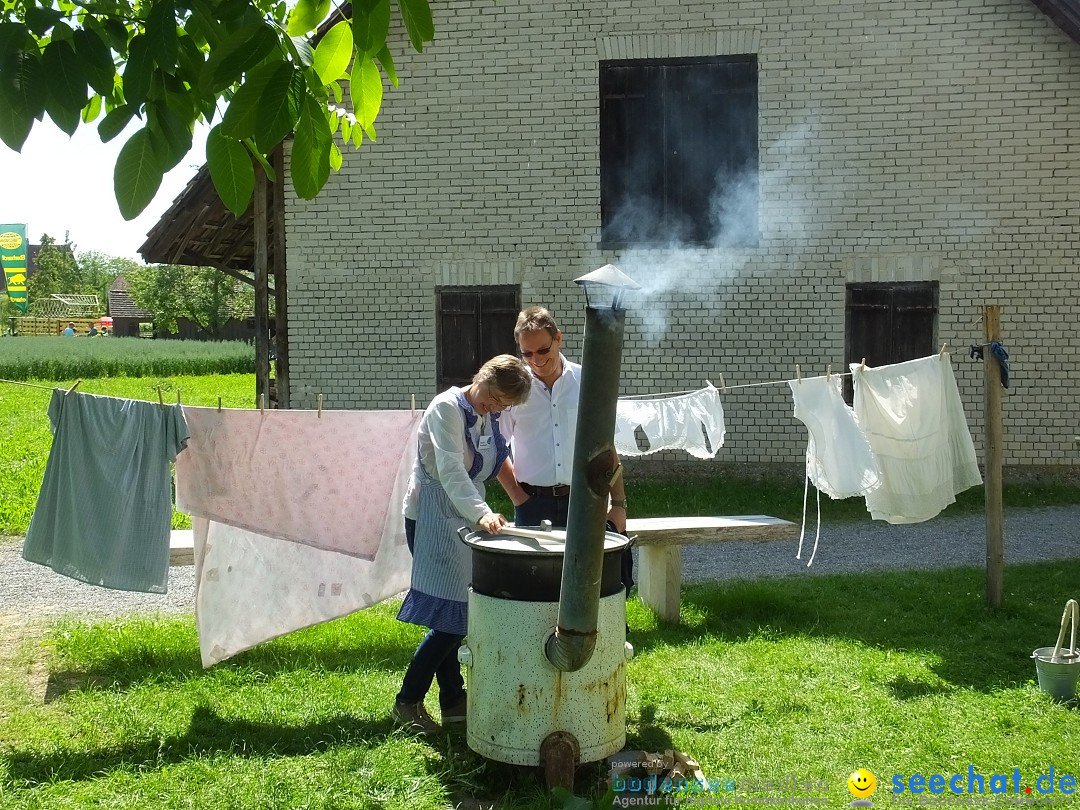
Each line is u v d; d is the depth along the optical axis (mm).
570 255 11703
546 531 4090
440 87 11688
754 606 6379
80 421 4805
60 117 2770
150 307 67125
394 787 3867
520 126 11648
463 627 4242
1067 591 6863
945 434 6012
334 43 3094
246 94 2725
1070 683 4711
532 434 4742
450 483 4078
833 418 5793
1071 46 10914
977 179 11156
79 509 4773
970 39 11047
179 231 11375
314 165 2943
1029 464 11375
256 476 5047
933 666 5234
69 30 2869
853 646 5625
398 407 12062
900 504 5941
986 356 6258
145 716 4578
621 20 11430
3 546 9188
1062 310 11156
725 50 11352
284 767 4043
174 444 4789
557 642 3594
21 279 67062
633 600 6605
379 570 5438
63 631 6047
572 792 3756
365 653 5582
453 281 11852
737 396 11672
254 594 5285
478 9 11570
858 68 11211
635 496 10750
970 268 11234
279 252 12039
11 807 3686
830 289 11430
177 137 2863
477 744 3916
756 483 11469
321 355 12078
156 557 4766
